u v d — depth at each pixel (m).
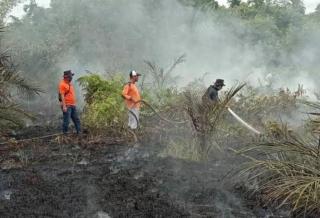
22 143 9.66
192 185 6.99
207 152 8.30
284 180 6.41
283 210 6.21
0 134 10.48
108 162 8.17
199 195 6.62
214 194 6.66
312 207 6.18
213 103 8.52
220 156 8.46
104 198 6.46
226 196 6.61
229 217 5.94
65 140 9.85
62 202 6.29
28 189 6.75
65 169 7.73
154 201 6.38
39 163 8.09
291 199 6.36
